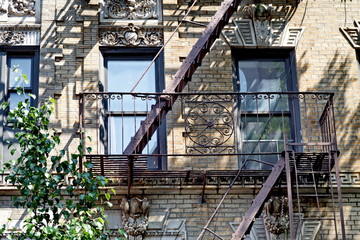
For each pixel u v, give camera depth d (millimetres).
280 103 19422
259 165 18922
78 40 19312
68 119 18672
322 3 19922
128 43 19438
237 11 19766
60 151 16766
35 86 19094
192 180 18250
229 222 18141
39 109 17328
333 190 18422
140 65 19516
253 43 19578
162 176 18047
